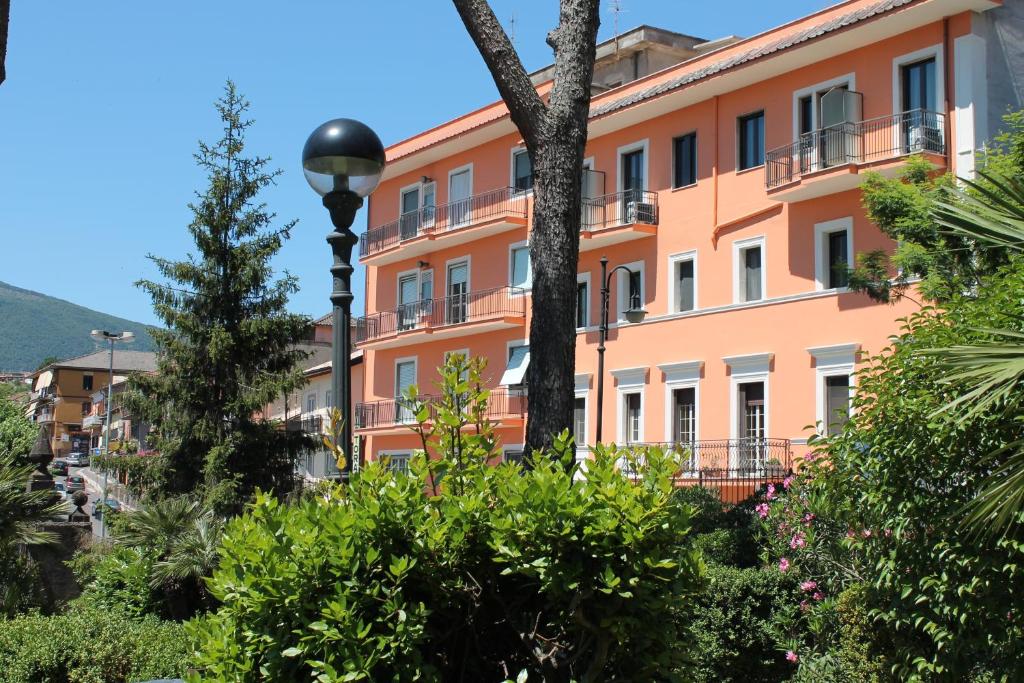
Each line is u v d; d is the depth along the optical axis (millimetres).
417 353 41781
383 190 44281
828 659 9141
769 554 11555
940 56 23922
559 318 7906
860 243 25234
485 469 5023
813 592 10352
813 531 10055
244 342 32031
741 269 28453
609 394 31922
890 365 7672
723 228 28859
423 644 4820
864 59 25484
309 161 7266
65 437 133000
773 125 27688
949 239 15492
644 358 30781
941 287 14906
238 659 4617
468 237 38906
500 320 36688
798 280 26641
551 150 8125
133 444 33188
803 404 26078
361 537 4637
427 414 5141
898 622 7543
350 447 6773
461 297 39094
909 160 20141
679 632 4930
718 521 16031
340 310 7086
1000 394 6344
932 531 7199
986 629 6895
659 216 30969
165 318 31781
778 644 10180
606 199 32406
